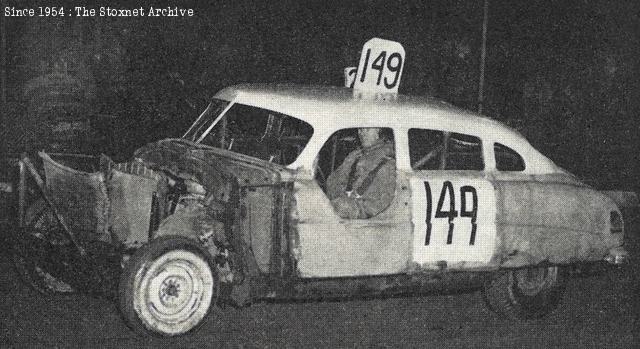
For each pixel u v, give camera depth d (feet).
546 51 54.65
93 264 18.69
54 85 50.47
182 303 18.49
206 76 47.37
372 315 22.39
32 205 21.24
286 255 18.21
